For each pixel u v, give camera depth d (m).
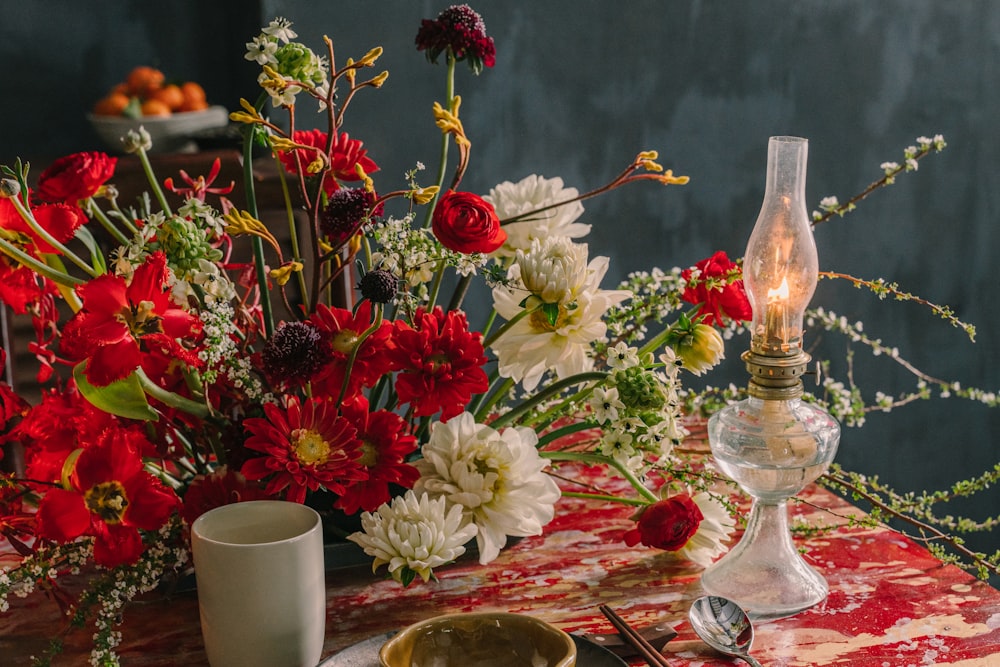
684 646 0.75
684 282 0.90
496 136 2.04
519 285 0.80
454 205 0.76
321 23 1.88
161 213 0.77
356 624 0.78
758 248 0.77
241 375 0.76
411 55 1.94
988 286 2.39
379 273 0.73
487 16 1.97
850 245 2.29
